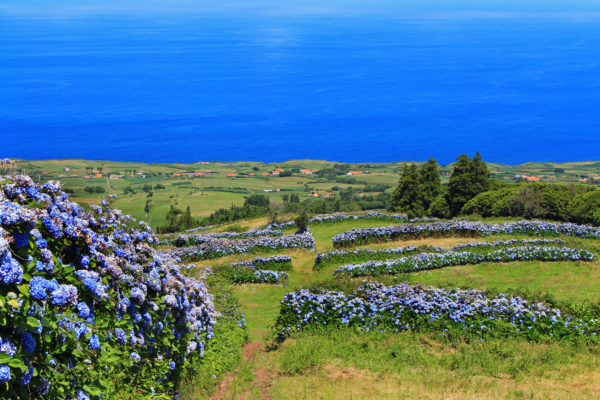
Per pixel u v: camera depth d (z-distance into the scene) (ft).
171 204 431.84
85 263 26.32
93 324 24.48
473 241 106.32
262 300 82.12
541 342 49.34
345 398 36.27
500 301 54.44
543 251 86.58
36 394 19.44
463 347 48.39
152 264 34.40
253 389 38.99
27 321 18.74
